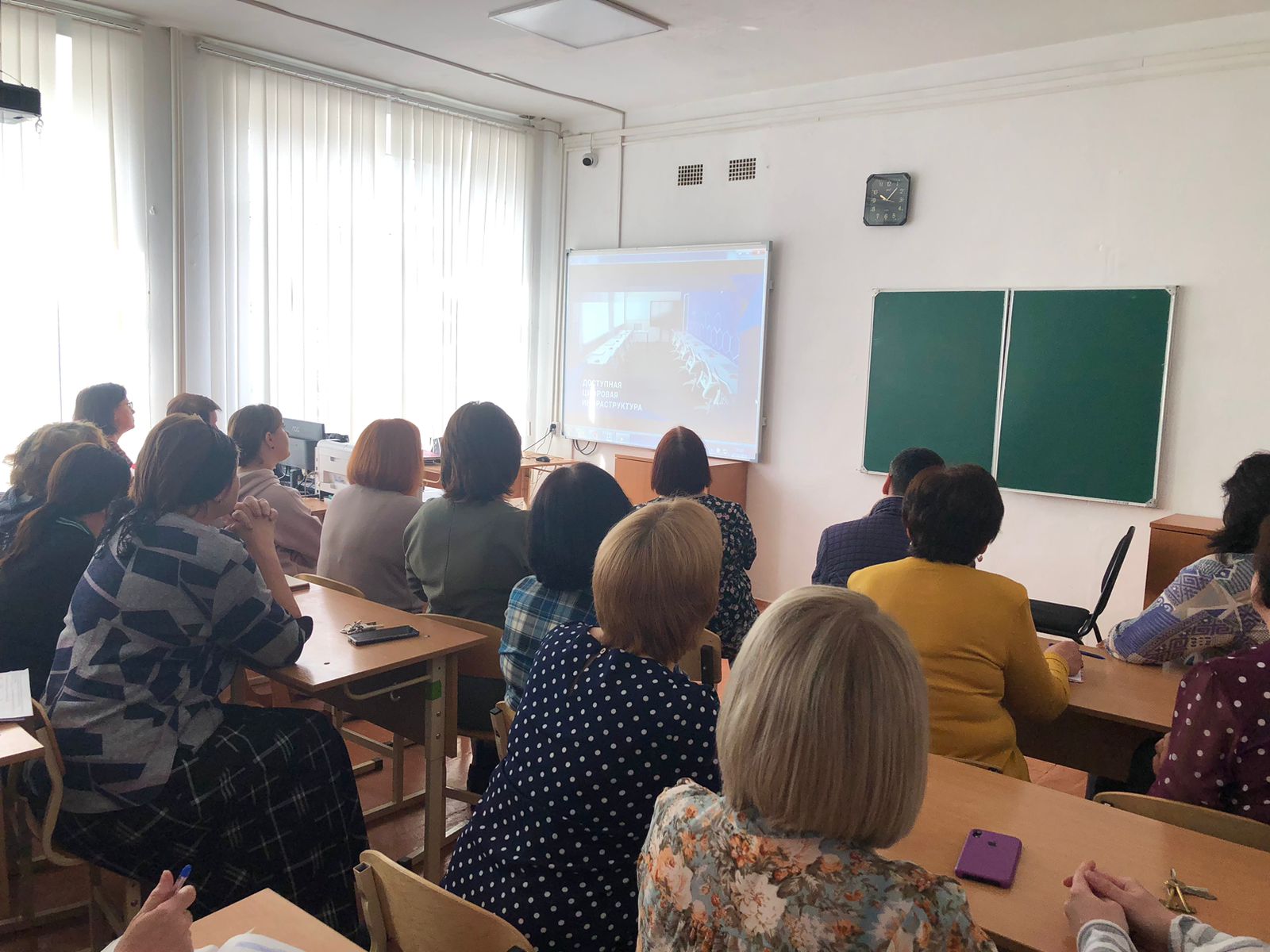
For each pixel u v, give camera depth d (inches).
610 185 247.6
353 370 221.8
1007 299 183.2
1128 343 169.5
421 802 116.9
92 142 175.6
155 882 75.0
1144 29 165.3
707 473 112.7
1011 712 99.5
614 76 209.9
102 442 100.0
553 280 263.1
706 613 52.9
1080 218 174.7
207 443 77.8
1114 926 43.3
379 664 84.6
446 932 47.6
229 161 194.4
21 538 87.0
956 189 189.3
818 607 35.3
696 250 227.8
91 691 72.4
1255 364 158.2
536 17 171.9
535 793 51.0
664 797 39.5
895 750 32.9
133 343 184.5
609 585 52.5
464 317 245.9
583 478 77.4
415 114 227.9
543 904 49.8
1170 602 90.8
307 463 187.2
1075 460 176.9
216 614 76.3
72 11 170.4
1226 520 90.9
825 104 206.1
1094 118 171.9
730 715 35.2
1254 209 156.8
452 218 239.3
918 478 77.7
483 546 100.4
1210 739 57.7
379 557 113.4
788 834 34.0
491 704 96.9
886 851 53.6
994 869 50.7
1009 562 186.7
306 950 43.1
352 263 219.0
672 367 234.8
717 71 202.1
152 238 185.5
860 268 203.8
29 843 87.3
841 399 208.5
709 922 34.4
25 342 170.1
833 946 31.7
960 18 163.0
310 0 168.4
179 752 75.1
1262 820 56.7
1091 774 100.3
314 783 82.4
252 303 201.5
